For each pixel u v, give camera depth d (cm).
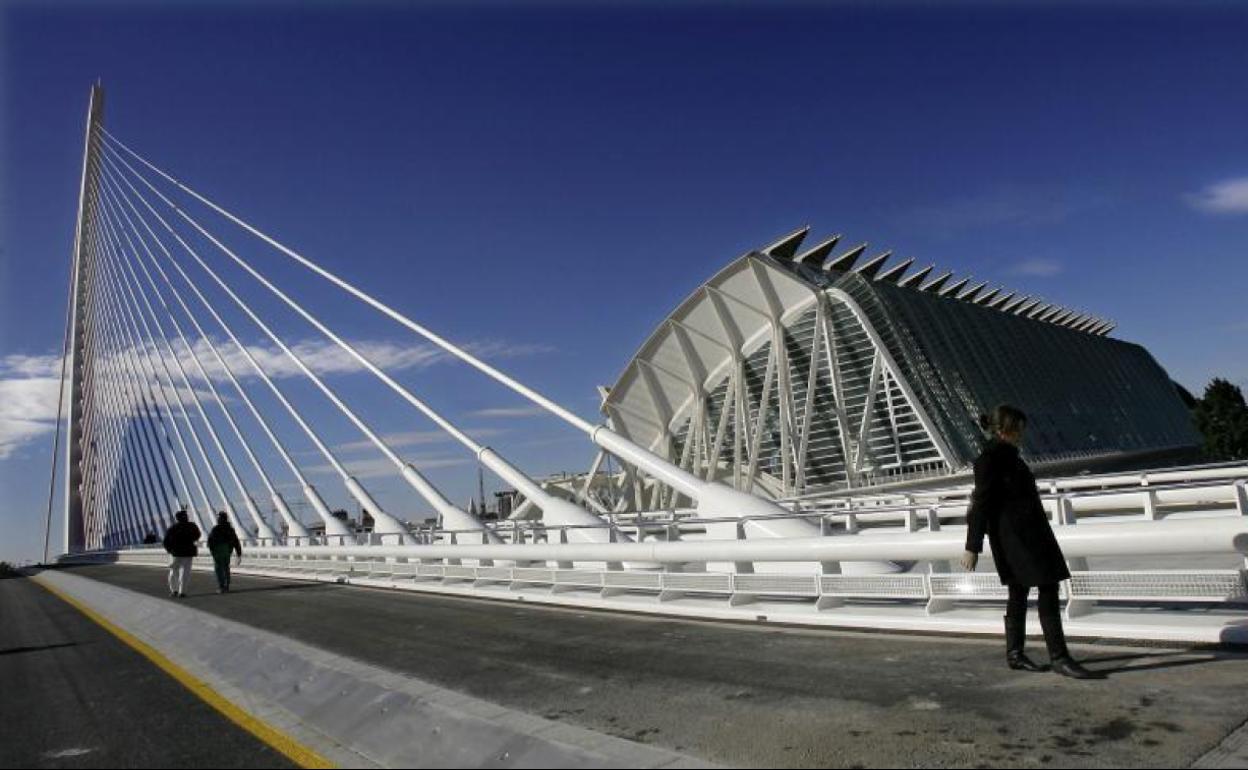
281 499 3422
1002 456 632
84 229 7206
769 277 5034
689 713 590
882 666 695
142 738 662
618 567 1476
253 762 574
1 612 2120
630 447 1738
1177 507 1546
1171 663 620
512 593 1508
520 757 514
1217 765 423
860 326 4697
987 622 786
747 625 988
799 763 471
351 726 643
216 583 2500
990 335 5834
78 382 7569
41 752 639
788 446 4841
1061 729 493
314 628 1205
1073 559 769
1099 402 7031
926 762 457
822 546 955
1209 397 6306
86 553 6397
